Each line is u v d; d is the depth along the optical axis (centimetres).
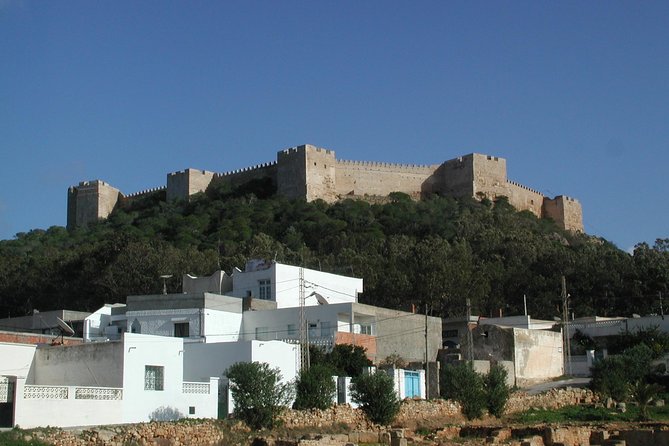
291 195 17812
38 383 5025
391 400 5497
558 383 7619
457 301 10400
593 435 4822
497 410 6100
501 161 19612
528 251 12556
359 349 6631
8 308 11506
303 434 4850
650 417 6056
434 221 15425
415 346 7869
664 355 7506
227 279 8406
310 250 13000
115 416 4638
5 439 3644
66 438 3831
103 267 11212
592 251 13275
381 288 10531
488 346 7719
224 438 4538
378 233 14388
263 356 5731
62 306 10894
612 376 6919
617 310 11206
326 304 7275
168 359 5041
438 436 5072
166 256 10975
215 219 16325
